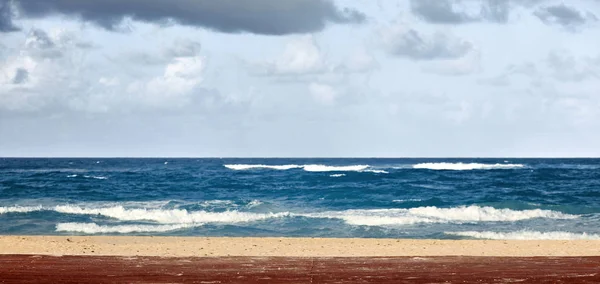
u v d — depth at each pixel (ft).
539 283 29.50
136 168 289.12
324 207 102.37
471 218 83.87
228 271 32.73
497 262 36.29
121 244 56.34
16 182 160.04
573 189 140.56
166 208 97.55
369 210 95.76
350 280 30.27
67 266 34.22
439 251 50.62
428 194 125.70
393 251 50.60
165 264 35.17
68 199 116.57
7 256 38.17
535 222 79.87
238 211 94.22
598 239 62.34
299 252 50.31
